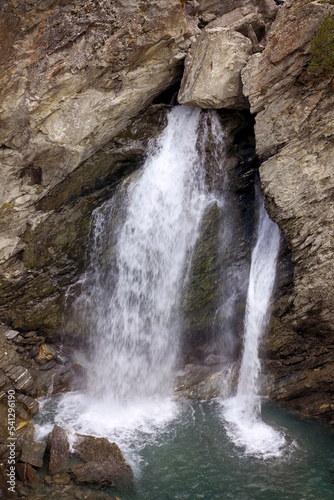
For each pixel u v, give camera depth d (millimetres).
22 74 10789
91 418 10305
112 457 8539
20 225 12500
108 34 11227
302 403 10453
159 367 12148
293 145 10352
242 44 11602
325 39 9531
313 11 9891
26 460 8273
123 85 12078
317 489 8000
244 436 9570
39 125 11430
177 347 12281
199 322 12156
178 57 12297
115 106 12203
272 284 11352
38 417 10180
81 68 11266
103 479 8062
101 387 11820
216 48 11422
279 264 11281
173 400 11125
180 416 10422
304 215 10156
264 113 10906
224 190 12523
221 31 11383
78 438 9047
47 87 11094
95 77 11594
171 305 12211
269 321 11164
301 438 9453
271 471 8477
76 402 11047
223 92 11734
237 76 11578
